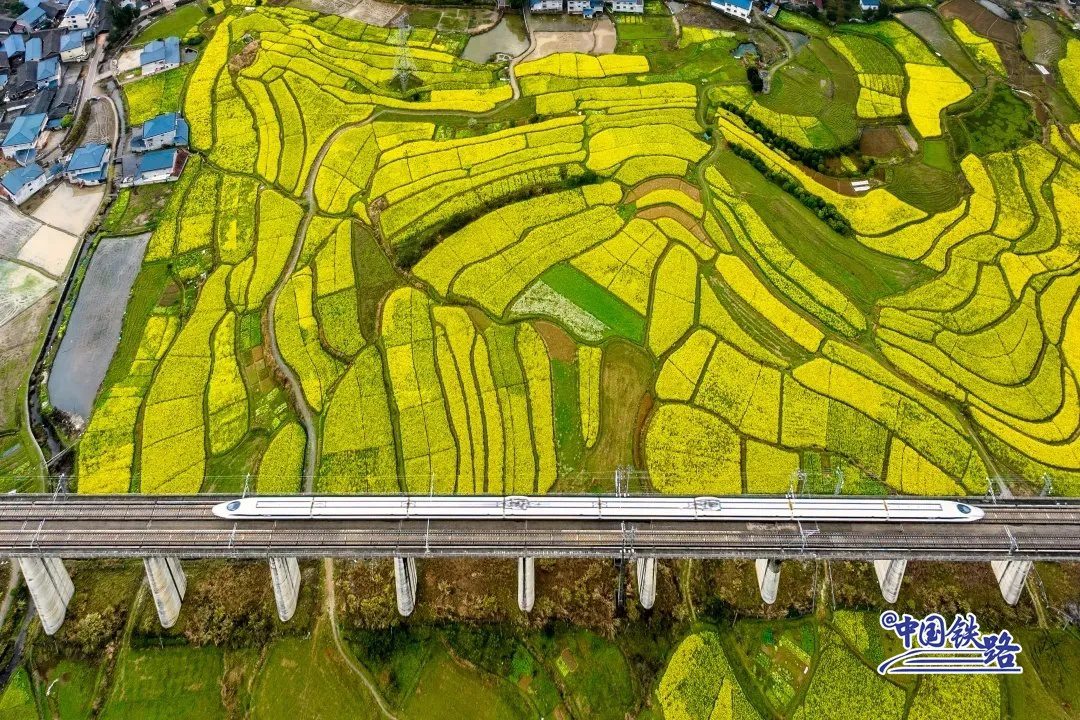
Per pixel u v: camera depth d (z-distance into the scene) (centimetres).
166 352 8044
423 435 7162
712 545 5712
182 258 9038
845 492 6688
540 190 9606
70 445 7319
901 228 9250
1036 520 5900
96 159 10069
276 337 8081
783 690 5791
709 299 8369
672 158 10069
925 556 5659
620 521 5862
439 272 8662
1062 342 8025
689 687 5806
